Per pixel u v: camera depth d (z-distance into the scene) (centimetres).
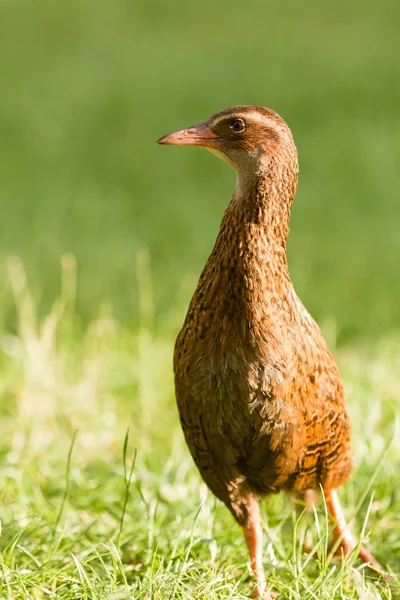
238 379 832
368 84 3127
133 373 1371
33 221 2098
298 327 846
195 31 3878
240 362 829
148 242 1997
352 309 1667
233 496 902
